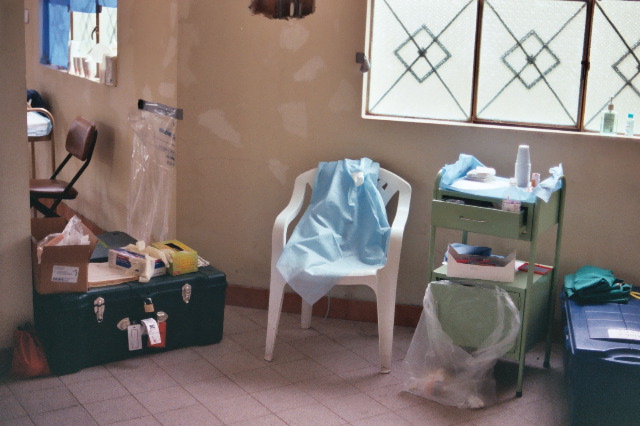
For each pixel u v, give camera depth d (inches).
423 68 156.5
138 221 186.1
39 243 135.6
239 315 167.0
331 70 158.4
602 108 149.8
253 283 171.5
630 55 146.1
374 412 127.4
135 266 142.3
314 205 152.6
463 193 133.3
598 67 148.3
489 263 133.8
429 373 134.6
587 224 151.7
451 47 153.9
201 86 165.0
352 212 150.8
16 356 133.7
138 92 182.4
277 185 165.9
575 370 119.6
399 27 155.9
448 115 157.2
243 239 169.9
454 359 132.6
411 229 160.7
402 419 125.5
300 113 161.6
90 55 210.8
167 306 144.6
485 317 130.5
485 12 151.1
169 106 169.8
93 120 209.8
